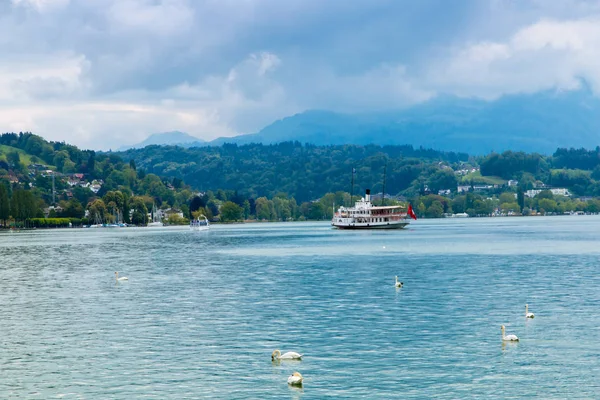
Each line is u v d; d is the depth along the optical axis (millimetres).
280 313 100375
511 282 131500
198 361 74312
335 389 64938
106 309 105812
